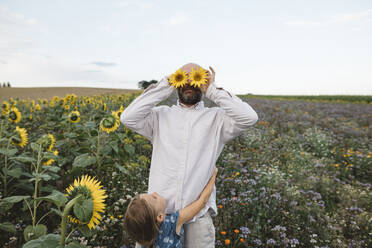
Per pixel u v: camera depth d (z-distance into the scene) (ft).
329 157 19.11
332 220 9.98
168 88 4.91
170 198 4.61
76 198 4.09
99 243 7.03
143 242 4.06
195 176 4.66
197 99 4.96
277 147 19.66
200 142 4.74
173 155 4.68
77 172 9.52
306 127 27.66
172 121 4.89
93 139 11.40
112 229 7.43
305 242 8.36
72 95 25.09
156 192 4.68
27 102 32.12
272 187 12.16
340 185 13.94
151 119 5.03
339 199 12.43
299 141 21.53
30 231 5.99
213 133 4.97
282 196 11.19
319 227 9.21
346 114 41.91
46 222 7.84
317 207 10.72
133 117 4.68
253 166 15.01
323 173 15.49
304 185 13.21
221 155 15.53
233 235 8.12
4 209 6.14
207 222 4.81
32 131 18.92
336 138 24.49
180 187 4.56
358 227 9.57
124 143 11.51
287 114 37.11
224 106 4.55
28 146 12.54
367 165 16.57
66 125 14.20
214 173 5.04
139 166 11.54
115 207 8.05
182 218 4.38
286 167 15.94
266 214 9.41
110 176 10.65
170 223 4.28
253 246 7.80
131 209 4.03
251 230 8.23
